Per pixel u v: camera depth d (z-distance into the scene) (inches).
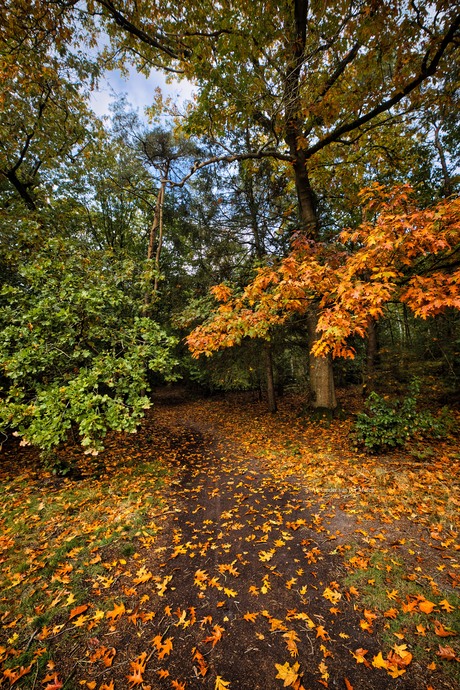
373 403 228.8
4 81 243.3
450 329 319.3
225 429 375.2
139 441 321.4
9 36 225.3
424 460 196.2
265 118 255.0
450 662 75.5
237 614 97.8
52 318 199.3
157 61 273.9
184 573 118.0
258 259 301.6
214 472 232.5
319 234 312.0
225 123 245.0
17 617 96.1
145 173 447.2
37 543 135.2
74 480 207.2
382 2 179.6
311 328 327.0
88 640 88.7
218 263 413.4
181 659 83.0
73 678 77.8
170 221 454.0
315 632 89.0
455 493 152.5
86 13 227.1
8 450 270.2
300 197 309.4
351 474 192.4
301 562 120.3
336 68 245.3
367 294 117.1
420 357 336.5
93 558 125.3
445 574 103.8
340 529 138.9
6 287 195.9
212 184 394.9
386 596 98.0
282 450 263.4
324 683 74.1
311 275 143.6
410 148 375.2
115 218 577.3
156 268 288.5
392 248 115.6
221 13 212.5
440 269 156.4
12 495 181.5
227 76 207.8
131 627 93.4
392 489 164.2
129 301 245.9
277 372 511.8
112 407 183.6
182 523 156.8
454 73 248.4
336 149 324.5
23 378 197.0
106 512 164.4
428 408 295.0
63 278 219.1
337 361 473.7
